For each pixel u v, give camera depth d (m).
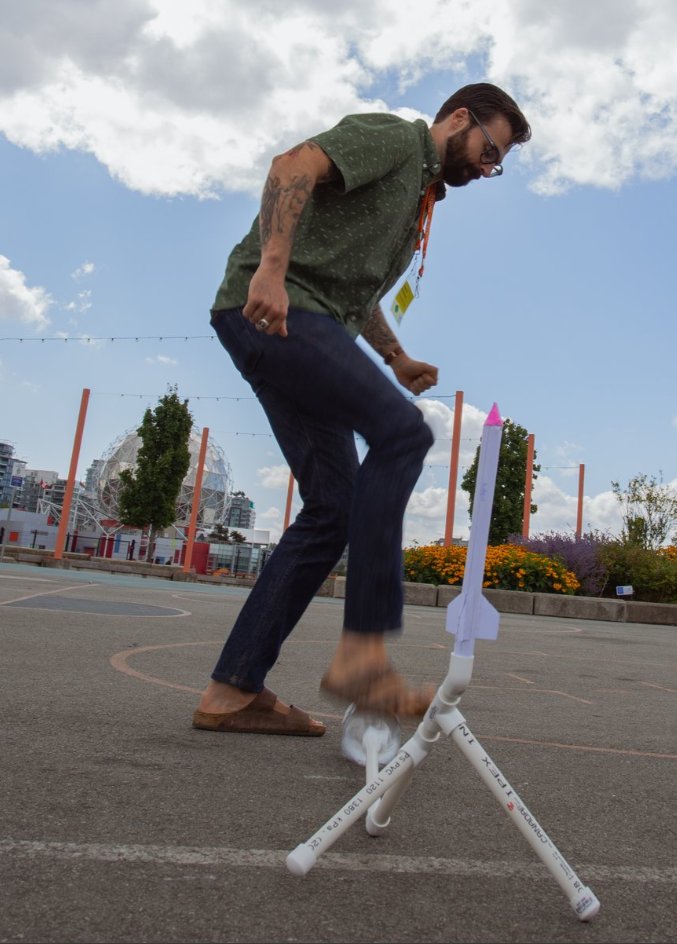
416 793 1.98
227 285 2.25
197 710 2.56
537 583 16.14
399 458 2.01
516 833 1.71
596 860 1.58
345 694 1.90
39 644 4.38
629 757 2.64
